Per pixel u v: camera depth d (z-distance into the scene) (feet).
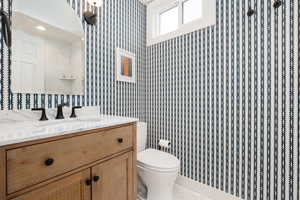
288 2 3.93
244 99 4.59
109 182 3.47
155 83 6.80
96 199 3.19
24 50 3.64
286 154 3.98
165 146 6.09
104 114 5.32
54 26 4.14
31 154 2.31
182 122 5.95
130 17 6.35
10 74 3.44
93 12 4.91
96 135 3.20
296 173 3.85
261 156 4.34
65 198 2.71
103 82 5.30
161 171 4.48
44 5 3.97
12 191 2.13
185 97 5.84
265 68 4.25
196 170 5.63
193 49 5.61
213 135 5.20
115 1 5.74
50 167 2.51
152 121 6.94
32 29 3.76
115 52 5.71
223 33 4.95
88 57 4.86
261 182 4.35
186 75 5.80
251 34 4.46
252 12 4.42
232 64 4.79
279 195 4.09
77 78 4.58
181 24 6.11
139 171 4.97
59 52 4.22
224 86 4.94
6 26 3.36
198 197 5.38
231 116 4.83
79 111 4.58
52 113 4.03
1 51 3.33
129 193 3.99
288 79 3.93
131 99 6.39
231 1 4.82
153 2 6.81
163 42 6.50
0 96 3.31
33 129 2.74
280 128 4.05
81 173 2.93
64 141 2.68
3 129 2.74
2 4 3.35
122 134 3.80
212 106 5.20
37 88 3.83
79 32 4.63
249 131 4.52
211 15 5.19
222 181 5.05
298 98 3.81
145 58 7.07
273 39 4.13
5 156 2.08
